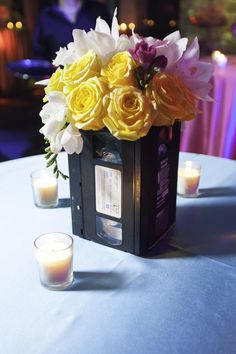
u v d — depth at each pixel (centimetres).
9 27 341
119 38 50
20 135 258
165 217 61
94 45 50
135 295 48
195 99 54
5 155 226
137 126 47
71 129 51
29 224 64
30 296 48
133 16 366
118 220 55
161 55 48
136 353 40
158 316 44
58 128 52
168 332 42
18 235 61
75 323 43
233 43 259
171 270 53
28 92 355
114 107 47
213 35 274
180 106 49
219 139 159
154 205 56
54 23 223
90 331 42
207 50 260
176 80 50
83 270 53
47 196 68
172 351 40
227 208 70
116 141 52
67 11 221
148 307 46
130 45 51
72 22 221
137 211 53
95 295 48
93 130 51
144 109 47
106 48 50
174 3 338
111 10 359
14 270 53
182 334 42
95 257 55
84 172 56
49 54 233
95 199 56
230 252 57
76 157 55
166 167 57
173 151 58
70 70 50
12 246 58
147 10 362
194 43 53
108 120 48
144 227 55
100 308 46
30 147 238
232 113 153
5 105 327
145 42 49
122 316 44
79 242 59
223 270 53
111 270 53
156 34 357
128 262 54
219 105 156
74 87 50
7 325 43
